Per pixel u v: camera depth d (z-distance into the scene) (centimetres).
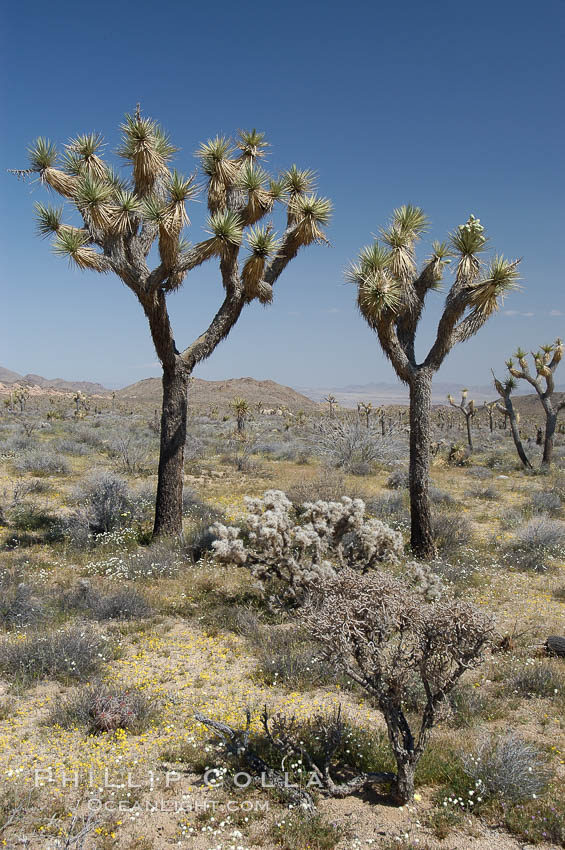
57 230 923
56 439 2788
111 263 910
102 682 555
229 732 426
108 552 1022
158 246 912
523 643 670
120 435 2930
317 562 771
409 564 616
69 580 869
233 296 1055
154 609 772
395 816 371
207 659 630
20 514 1260
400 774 380
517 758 401
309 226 1023
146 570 912
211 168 977
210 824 363
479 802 380
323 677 580
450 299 970
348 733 458
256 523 765
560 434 4444
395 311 970
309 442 2839
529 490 1845
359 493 1502
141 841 346
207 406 12112
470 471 2267
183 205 886
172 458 1071
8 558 964
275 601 764
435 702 387
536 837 347
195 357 1061
